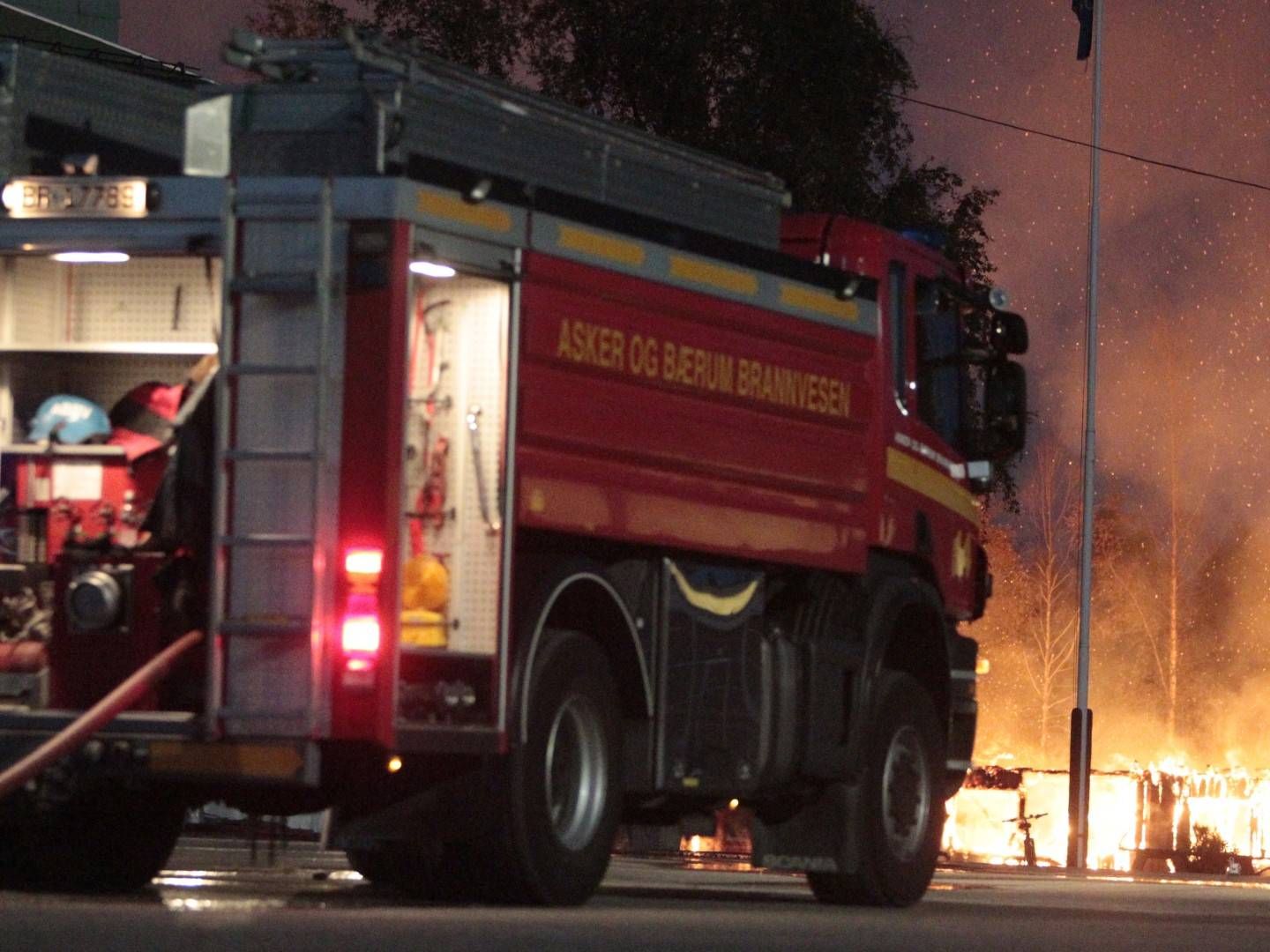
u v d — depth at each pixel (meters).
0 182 12.88
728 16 42.97
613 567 13.88
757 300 14.90
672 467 14.05
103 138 13.84
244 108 12.53
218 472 12.12
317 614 12.00
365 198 12.12
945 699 17.03
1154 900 20.81
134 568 12.42
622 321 13.66
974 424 17.98
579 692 13.35
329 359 12.12
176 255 12.69
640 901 15.80
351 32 12.50
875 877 16.22
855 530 15.85
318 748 12.03
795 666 15.41
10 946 9.18
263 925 10.66
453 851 13.06
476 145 12.95
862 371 16.03
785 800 16.03
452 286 12.71
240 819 26.67
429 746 12.26
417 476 12.41
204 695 12.20
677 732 14.27
